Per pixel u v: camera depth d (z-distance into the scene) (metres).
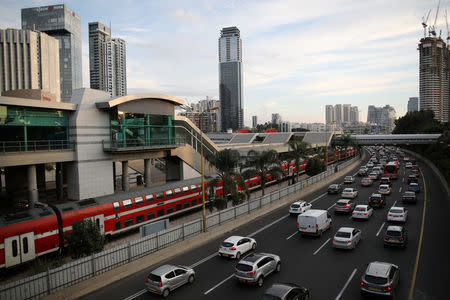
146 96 38.53
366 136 109.06
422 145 107.88
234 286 18.16
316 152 79.00
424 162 93.38
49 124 31.64
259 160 44.81
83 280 18.05
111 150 34.75
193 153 47.81
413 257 21.47
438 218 31.27
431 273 18.72
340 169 69.12
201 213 39.16
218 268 21.00
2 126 28.14
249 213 34.03
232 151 36.53
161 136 42.12
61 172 35.91
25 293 15.62
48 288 16.52
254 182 52.62
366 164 89.56
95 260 18.73
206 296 17.02
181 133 46.25
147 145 39.81
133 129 37.88
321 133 100.75
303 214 27.38
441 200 39.81
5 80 190.00
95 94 35.00
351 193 43.47
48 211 24.53
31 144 30.27
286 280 18.56
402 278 18.22
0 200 33.66
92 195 33.94
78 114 32.75
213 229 28.22
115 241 28.92
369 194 46.19
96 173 34.38
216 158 36.31
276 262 19.59
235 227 31.17
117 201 29.20
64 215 25.00
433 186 50.69
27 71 194.38
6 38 190.25
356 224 30.62
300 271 19.86
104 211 27.73
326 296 16.36
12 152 27.62
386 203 39.66
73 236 21.22
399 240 22.84
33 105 29.62
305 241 26.11
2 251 21.16
